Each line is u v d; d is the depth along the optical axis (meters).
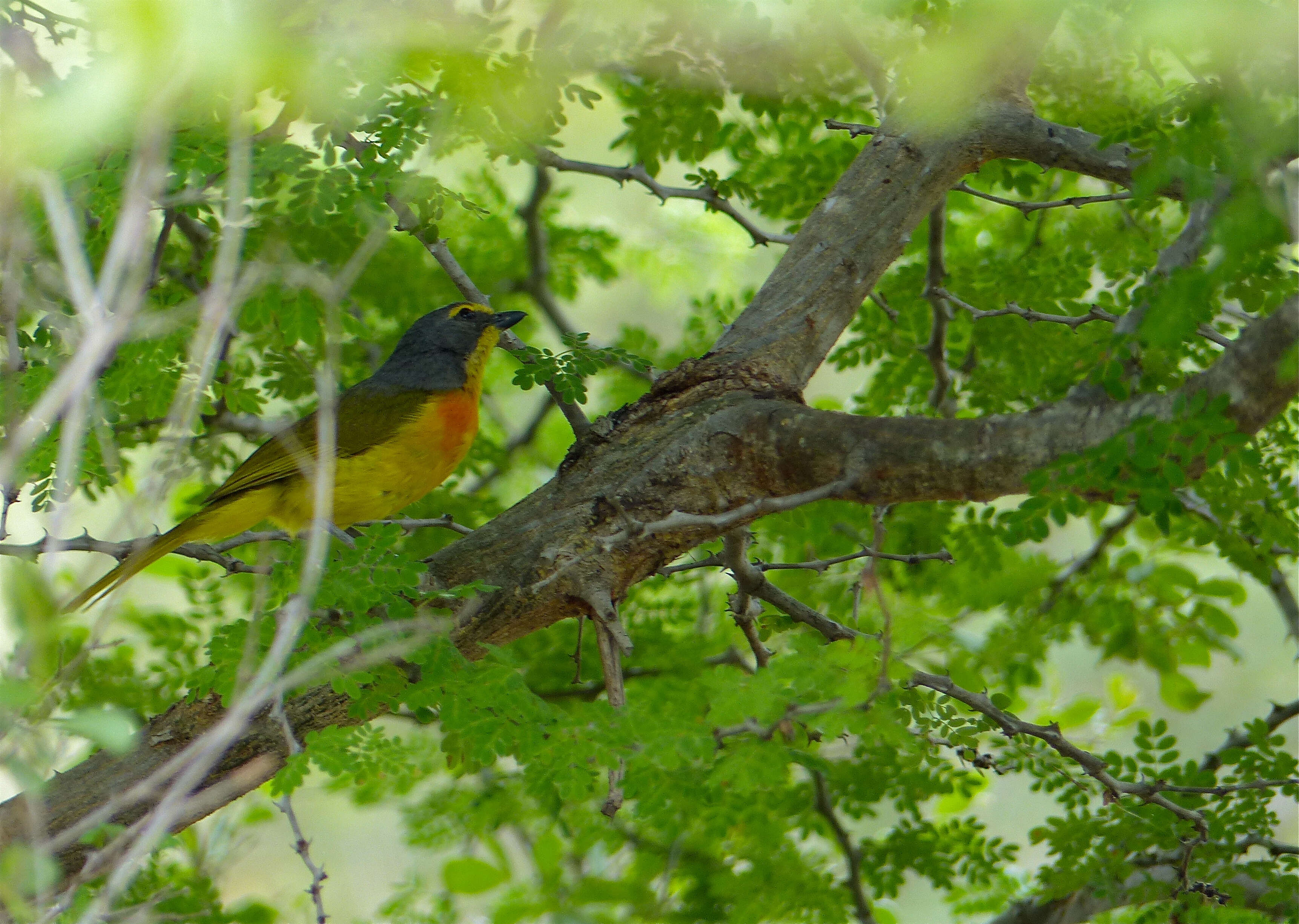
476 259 14.04
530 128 8.44
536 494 7.77
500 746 5.94
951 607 12.45
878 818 10.91
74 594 4.98
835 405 12.76
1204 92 5.46
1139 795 7.46
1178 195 6.78
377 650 5.84
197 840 9.54
